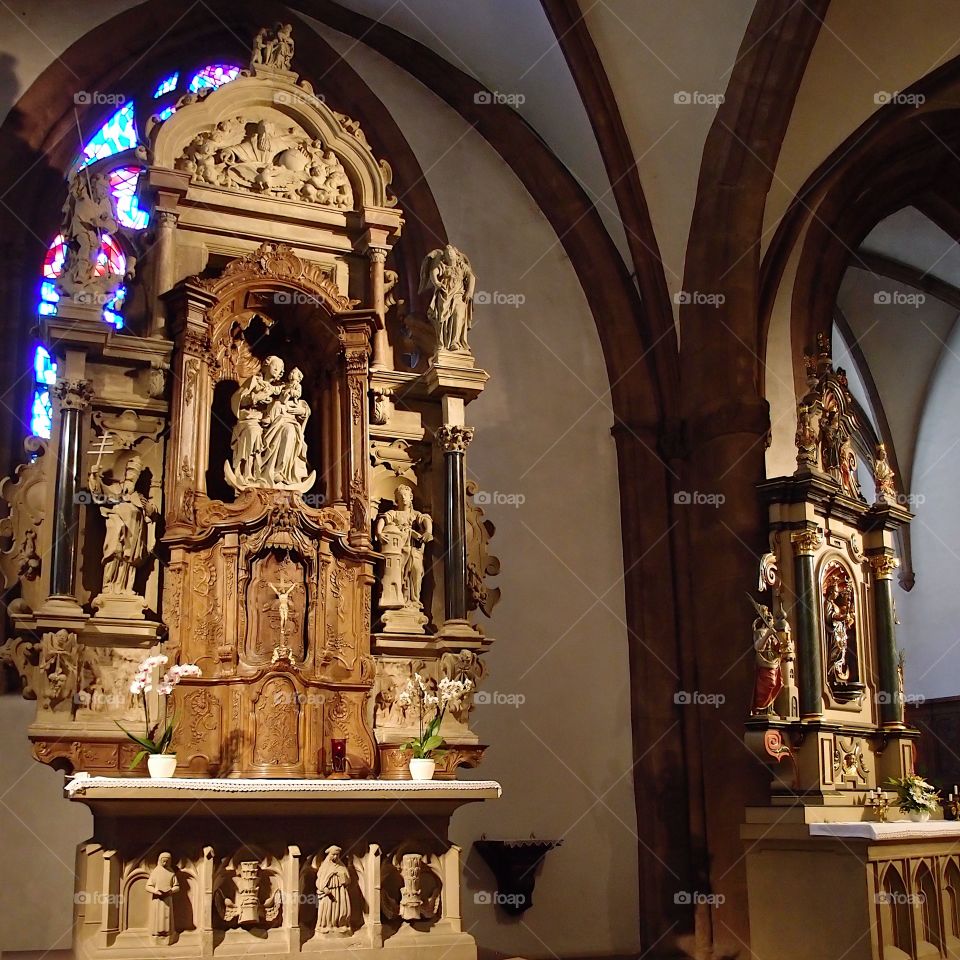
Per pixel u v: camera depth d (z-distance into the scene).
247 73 12.57
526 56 17.02
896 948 12.97
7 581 10.63
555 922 15.32
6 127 15.20
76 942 9.59
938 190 18.50
